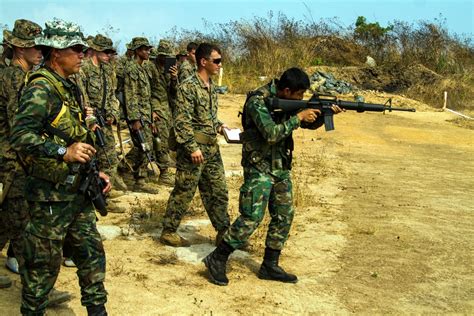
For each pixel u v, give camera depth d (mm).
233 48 22625
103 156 6422
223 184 5238
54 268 3260
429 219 6820
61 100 3217
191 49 8336
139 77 7316
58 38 3193
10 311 3900
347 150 11664
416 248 5738
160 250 5281
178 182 5215
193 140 4918
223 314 4059
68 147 3123
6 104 3977
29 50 4090
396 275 5000
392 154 11531
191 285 4531
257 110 4363
